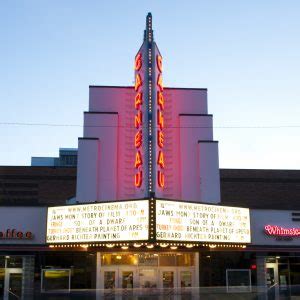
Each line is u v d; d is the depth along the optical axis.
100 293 24.09
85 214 23.20
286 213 26.44
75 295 24.47
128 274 25.34
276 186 39.00
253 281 25.81
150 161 25.36
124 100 29.42
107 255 25.38
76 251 25.12
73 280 24.88
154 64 26.69
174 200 22.03
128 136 28.81
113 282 25.17
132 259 25.52
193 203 22.80
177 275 25.61
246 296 25.38
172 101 29.55
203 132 29.08
